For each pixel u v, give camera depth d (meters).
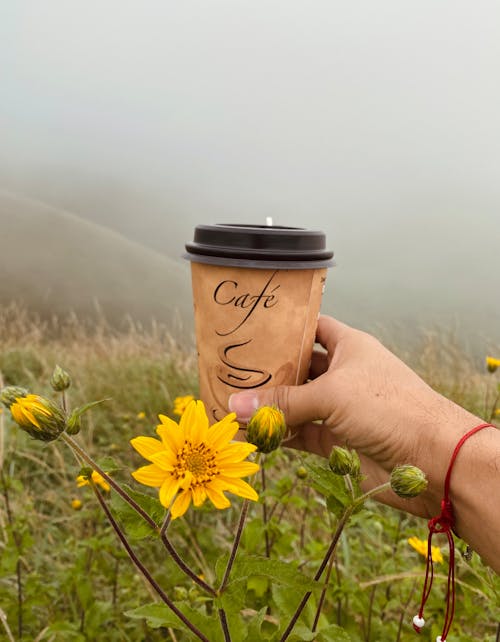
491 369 0.69
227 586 0.25
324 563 0.26
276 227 0.37
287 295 0.34
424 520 0.66
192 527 0.61
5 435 0.79
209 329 0.35
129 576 0.56
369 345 0.36
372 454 0.34
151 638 0.50
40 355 1.33
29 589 0.52
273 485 0.64
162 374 1.15
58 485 0.77
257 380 0.36
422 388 0.34
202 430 0.24
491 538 0.28
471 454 0.30
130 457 0.85
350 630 0.46
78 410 0.26
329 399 0.34
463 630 0.51
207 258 0.34
